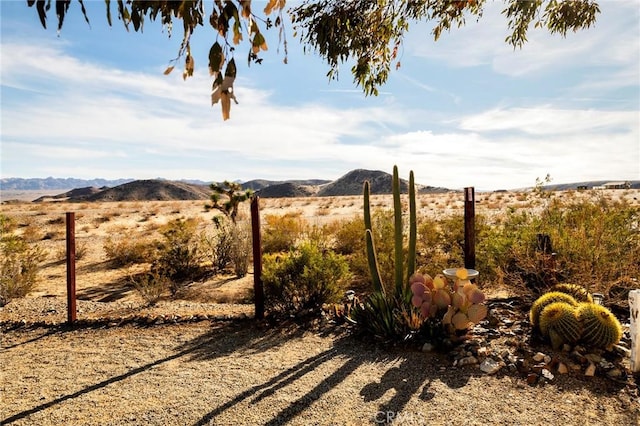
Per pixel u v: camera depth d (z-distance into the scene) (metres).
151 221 25.22
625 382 3.75
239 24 1.54
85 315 6.62
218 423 3.37
